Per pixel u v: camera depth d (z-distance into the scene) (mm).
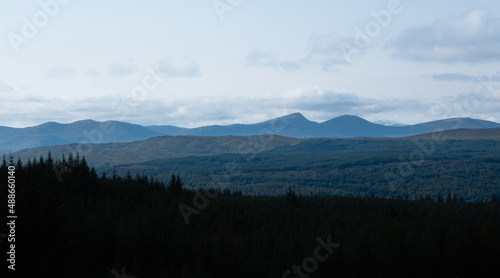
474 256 142625
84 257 105750
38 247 90188
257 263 133250
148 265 119125
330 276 136250
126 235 126875
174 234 132500
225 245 129250
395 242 143375
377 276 136375
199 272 118188
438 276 140750
